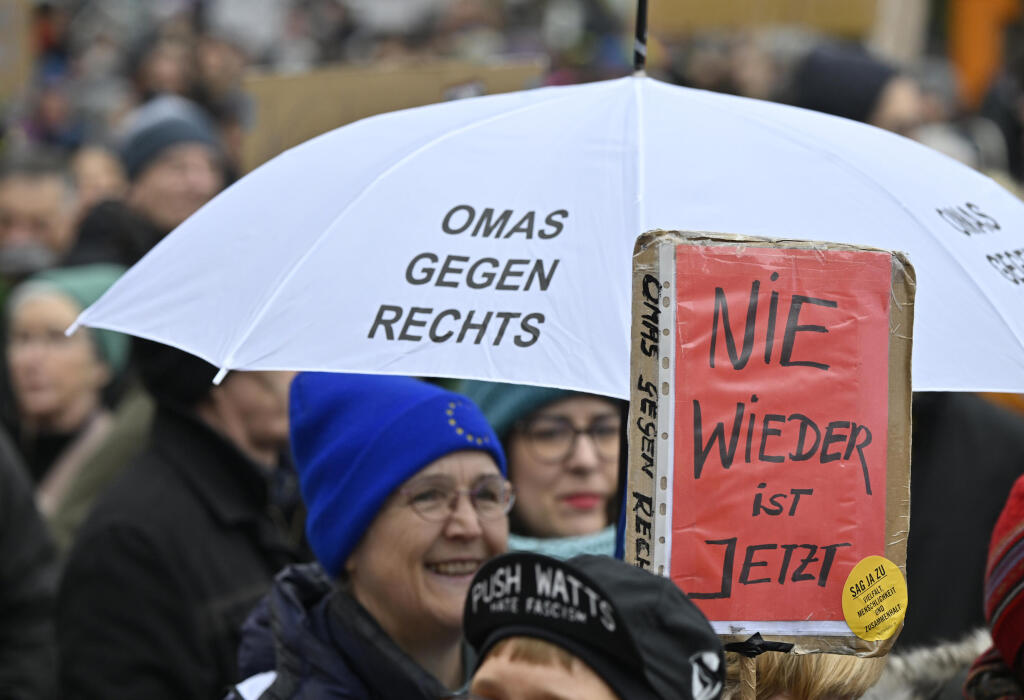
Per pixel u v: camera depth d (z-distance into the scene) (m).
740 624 6.36
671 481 6.31
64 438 15.39
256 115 13.21
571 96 7.53
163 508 10.40
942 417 10.81
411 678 7.52
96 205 17.75
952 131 20.30
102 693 9.95
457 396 8.12
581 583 4.72
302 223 7.11
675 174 7.04
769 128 7.52
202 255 7.27
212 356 6.73
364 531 7.84
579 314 6.58
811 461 6.44
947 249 7.27
